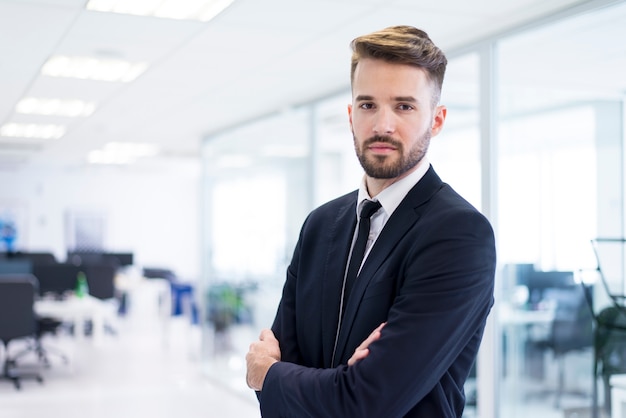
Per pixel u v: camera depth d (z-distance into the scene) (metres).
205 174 7.11
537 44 3.33
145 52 3.93
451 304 1.07
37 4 3.10
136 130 7.02
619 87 2.97
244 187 6.10
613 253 3.08
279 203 5.44
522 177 3.40
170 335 9.02
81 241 11.97
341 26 3.35
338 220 1.31
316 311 1.25
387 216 1.19
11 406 5.22
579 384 3.47
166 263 12.56
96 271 8.34
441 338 1.06
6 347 6.19
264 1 3.01
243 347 5.83
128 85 4.84
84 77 4.63
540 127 3.35
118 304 10.18
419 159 1.18
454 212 1.12
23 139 7.79
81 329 8.55
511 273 3.41
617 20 2.95
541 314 3.45
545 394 3.50
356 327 1.15
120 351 7.79
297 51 3.84
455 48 3.60
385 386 1.05
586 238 3.19
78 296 7.47
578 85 3.18
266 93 4.97
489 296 1.14
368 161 1.17
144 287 10.35
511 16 3.10
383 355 1.05
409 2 2.95
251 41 3.66
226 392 5.82
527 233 3.40
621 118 2.97
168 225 12.59
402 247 1.13
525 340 3.47
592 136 3.12
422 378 1.06
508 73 3.42
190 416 5.00
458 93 3.93
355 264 1.21
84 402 5.39
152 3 3.11
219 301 6.45
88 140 7.84
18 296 6.07
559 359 3.44
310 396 1.10
